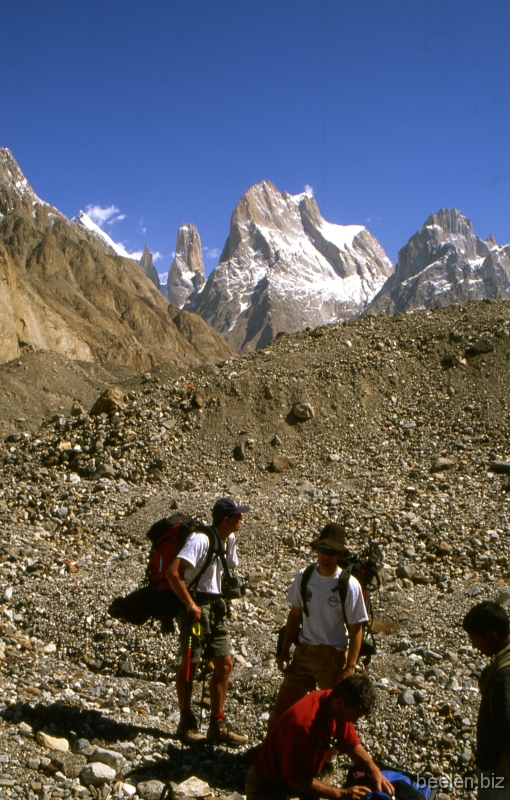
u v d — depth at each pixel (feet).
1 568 25.08
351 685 11.29
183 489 36.50
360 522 30.86
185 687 14.88
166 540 15.19
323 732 11.47
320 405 43.98
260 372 47.50
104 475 37.58
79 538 30.42
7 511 33.01
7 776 12.59
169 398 44.73
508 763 10.85
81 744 13.97
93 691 17.40
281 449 40.37
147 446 40.27
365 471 37.47
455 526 30.09
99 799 12.53
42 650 19.84
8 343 159.43
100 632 20.71
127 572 26.22
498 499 33.04
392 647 21.35
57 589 23.63
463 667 20.04
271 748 11.76
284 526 30.89
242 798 13.08
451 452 38.96
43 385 88.02
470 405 43.16
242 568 27.25
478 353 48.03
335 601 13.89
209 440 41.22
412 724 16.83
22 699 15.79
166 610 15.20
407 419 43.06
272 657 20.49
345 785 12.28
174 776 13.91
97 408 43.98
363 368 47.32
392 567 27.22
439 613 23.38
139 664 19.52
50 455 40.47
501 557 27.63
